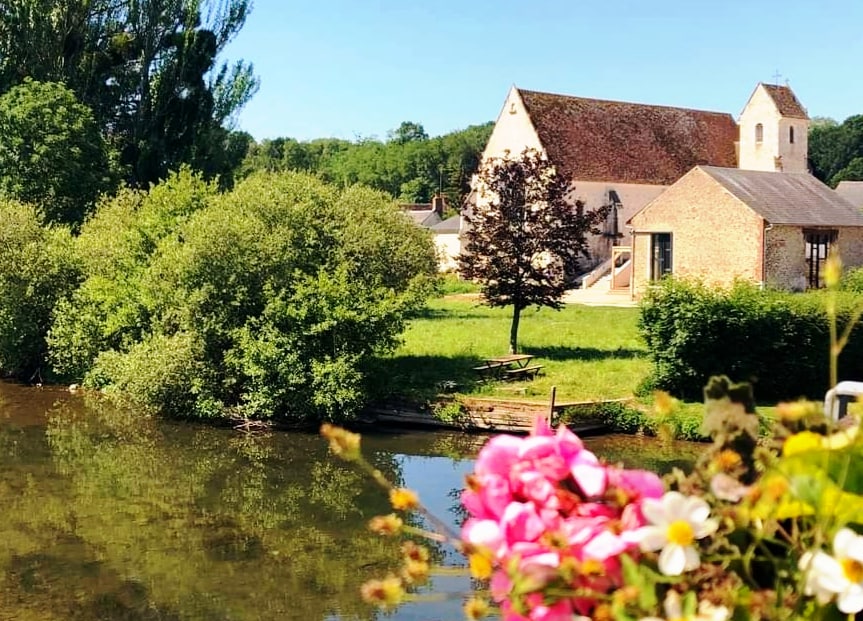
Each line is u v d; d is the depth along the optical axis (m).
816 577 1.84
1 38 51.22
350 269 24.98
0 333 28.98
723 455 2.02
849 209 43.66
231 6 56.28
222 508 15.11
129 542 13.33
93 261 28.91
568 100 60.81
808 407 2.04
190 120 53.19
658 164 60.84
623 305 44.91
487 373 24.52
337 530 13.91
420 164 152.12
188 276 23.33
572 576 1.92
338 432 2.17
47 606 10.94
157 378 22.39
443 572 2.20
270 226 24.59
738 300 20.59
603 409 20.03
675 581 1.89
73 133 45.50
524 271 27.33
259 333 22.44
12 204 31.55
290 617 10.55
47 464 18.09
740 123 65.81
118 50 53.88
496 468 2.14
